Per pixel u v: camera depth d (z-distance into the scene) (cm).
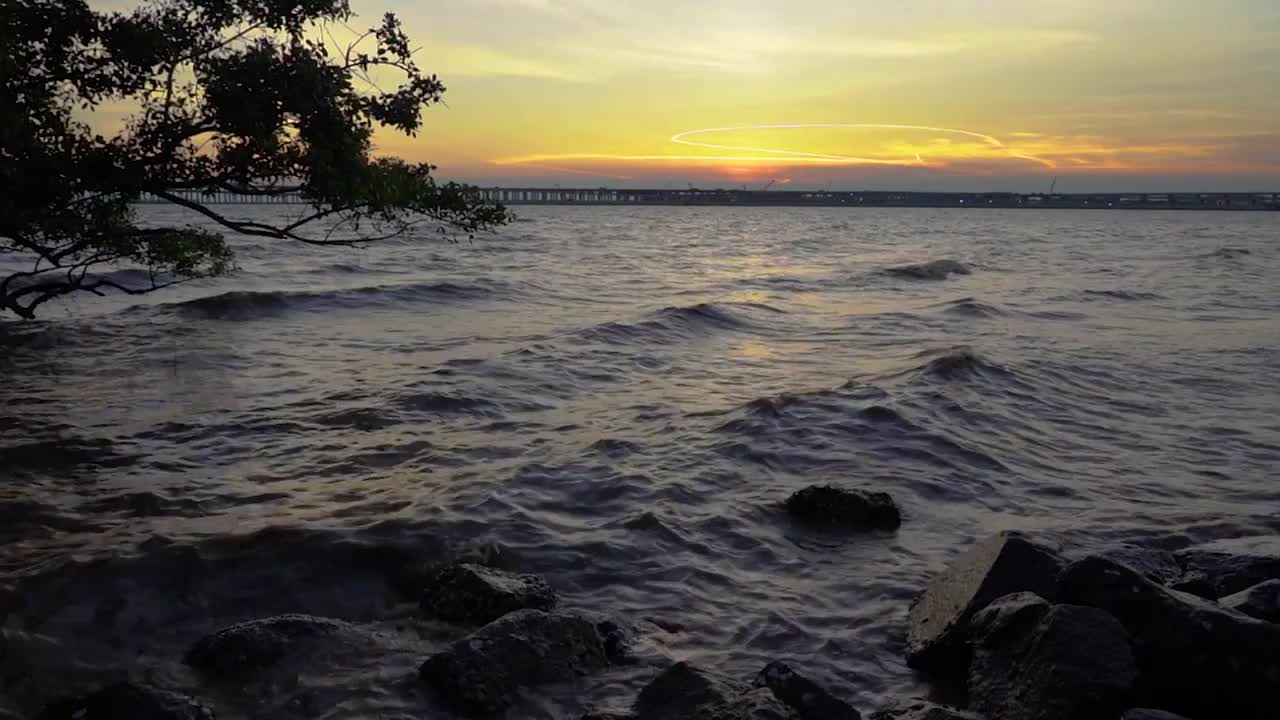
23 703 577
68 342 2025
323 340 2133
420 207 1418
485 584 711
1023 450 1256
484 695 577
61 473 1081
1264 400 1630
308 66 1267
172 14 1345
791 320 2669
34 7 1282
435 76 1385
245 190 1338
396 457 1164
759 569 827
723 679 550
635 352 2017
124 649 654
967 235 11206
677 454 1180
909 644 673
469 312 2695
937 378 1638
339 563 806
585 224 14038
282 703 580
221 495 1002
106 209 1298
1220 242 9562
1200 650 557
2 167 1160
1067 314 2911
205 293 2988
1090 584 616
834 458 1177
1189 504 1039
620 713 544
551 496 1006
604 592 771
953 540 907
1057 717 529
